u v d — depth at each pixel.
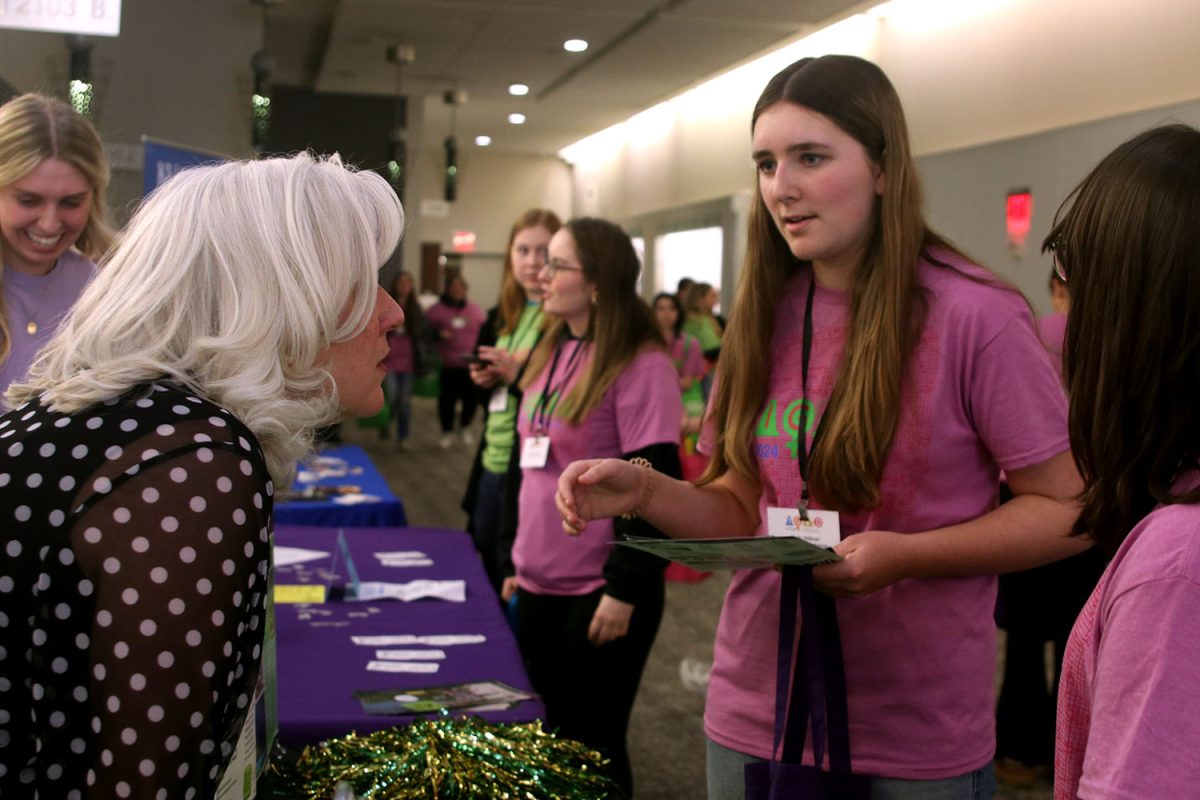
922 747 1.45
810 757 1.49
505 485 2.98
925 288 1.45
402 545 3.23
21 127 2.04
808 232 1.48
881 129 1.45
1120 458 0.86
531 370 2.72
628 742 3.60
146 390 0.88
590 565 2.47
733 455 1.62
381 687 1.92
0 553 0.82
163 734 0.80
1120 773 0.75
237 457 0.86
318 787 1.35
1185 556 0.75
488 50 11.27
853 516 1.51
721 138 13.06
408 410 10.98
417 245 15.34
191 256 0.92
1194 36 6.03
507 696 1.86
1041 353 1.44
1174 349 0.83
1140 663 0.76
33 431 0.85
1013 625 3.34
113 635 0.80
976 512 1.48
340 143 14.55
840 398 1.48
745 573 1.60
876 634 1.46
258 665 0.90
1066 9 7.05
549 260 2.57
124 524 0.81
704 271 13.39
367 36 10.76
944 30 8.41
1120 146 0.89
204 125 8.52
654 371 2.47
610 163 17.64
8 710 0.84
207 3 8.45
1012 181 7.20
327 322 0.95
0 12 3.96
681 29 9.77
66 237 2.15
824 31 10.18
